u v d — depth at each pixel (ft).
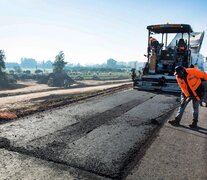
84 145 13.88
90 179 10.36
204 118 20.94
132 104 26.02
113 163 11.75
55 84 218.79
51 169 11.07
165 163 11.95
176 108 24.67
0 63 234.17
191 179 10.53
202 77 17.22
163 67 39.04
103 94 33.47
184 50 36.91
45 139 14.61
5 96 130.93
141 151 13.33
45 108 23.06
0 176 10.27
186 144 14.56
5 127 16.69
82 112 21.76
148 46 39.27
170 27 36.52
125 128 17.33
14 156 12.26
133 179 10.43
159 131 16.96
